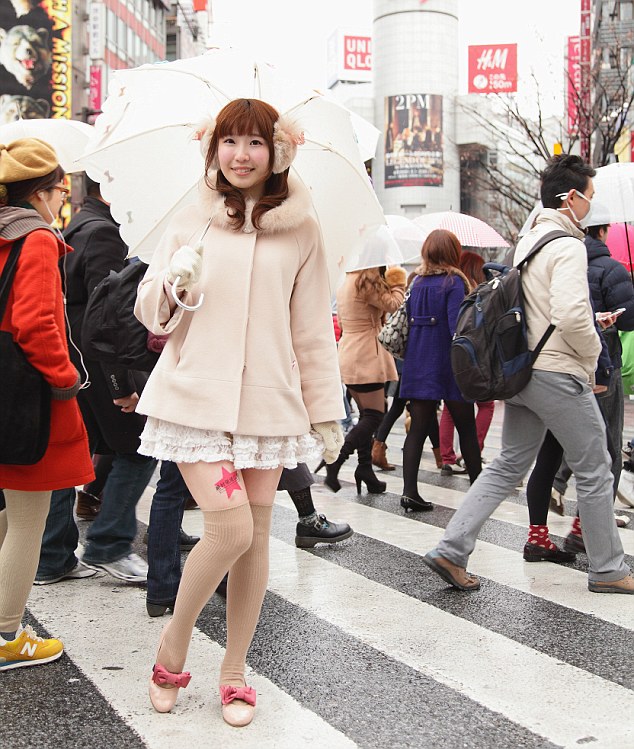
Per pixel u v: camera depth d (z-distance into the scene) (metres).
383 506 7.22
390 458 10.31
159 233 3.71
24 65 43.88
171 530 4.29
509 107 27.59
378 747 2.95
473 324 4.58
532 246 4.62
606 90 24.47
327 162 3.51
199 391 3.03
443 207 72.31
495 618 4.30
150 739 2.99
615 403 6.01
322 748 2.93
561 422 4.59
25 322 3.30
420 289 6.82
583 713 3.23
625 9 27.48
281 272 3.14
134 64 55.62
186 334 3.11
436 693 3.40
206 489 3.04
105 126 3.63
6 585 3.52
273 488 3.23
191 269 2.95
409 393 6.81
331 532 5.70
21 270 3.34
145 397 3.14
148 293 3.05
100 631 4.08
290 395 3.13
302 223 3.19
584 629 4.14
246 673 3.59
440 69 72.31
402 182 72.38
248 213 3.15
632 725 3.13
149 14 60.03
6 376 3.31
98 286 4.20
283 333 3.14
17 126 5.57
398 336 6.87
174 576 4.31
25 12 43.78
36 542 3.54
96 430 4.82
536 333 4.57
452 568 4.72
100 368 4.55
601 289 5.93
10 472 3.41
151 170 3.67
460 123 72.12
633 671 3.63
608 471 4.73
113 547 4.81
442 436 8.84
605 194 7.00
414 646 3.91
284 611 4.40
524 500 7.50
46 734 3.03
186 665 3.67
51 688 3.43
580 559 5.45
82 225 4.70
